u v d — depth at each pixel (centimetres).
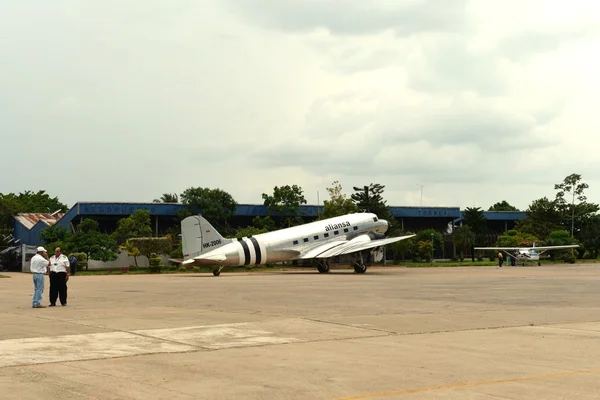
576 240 10581
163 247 7581
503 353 1326
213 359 1258
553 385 1017
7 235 9938
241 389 995
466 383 1034
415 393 966
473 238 10275
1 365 1191
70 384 1027
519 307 2327
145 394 961
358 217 5978
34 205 15100
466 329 1714
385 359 1255
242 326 1767
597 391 976
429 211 10831
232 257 5278
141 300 2694
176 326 1766
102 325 1791
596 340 1513
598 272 5741
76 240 7456
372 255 8700
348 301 2583
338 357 1277
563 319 1947
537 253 8350
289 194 9600
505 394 956
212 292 3167
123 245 7744
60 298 2452
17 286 3972
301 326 1767
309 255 5547
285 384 1030
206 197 9181
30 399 927
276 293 3062
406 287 3500
